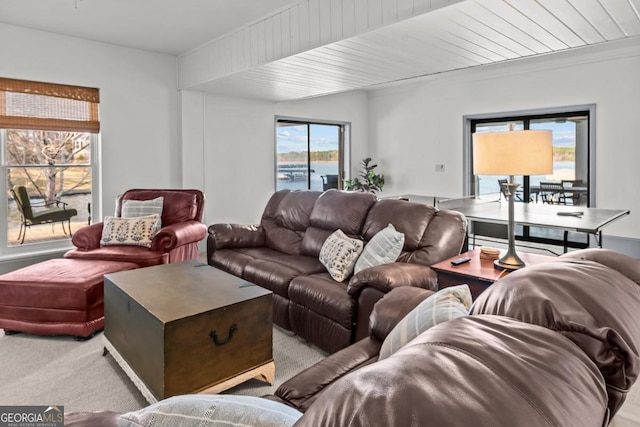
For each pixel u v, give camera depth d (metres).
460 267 2.27
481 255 2.43
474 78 6.29
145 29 4.14
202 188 5.43
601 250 0.83
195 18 3.84
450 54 3.59
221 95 5.56
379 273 2.19
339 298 2.37
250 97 5.79
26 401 2.04
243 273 3.15
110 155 4.67
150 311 1.89
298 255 3.41
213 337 1.94
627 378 0.52
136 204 3.99
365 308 2.25
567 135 5.59
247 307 2.06
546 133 1.93
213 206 5.57
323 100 7.06
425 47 3.37
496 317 0.57
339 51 3.45
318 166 7.26
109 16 3.78
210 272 2.60
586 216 3.40
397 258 2.61
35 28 4.08
